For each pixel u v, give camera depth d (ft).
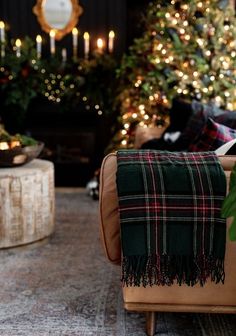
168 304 6.02
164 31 12.76
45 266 8.75
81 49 15.42
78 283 7.98
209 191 5.76
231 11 12.93
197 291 5.97
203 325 6.59
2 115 15.10
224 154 6.75
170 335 6.29
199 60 12.50
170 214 5.73
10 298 7.36
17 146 9.43
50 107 15.44
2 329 6.37
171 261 5.72
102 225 6.15
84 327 6.45
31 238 9.52
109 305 7.16
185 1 12.71
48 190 9.79
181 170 5.89
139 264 5.69
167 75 12.56
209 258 5.73
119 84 14.61
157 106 13.10
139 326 6.51
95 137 15.74
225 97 12.70
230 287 5.96
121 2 15.06
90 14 15.23
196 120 9.56
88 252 9.53
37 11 15.12
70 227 11.23
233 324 6.63
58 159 15.84
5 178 9.02
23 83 14.48
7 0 15.08
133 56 13.43
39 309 6.99
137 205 5.73
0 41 14.48
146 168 5.90
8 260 9.02
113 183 6.09
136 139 12.00
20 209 9.25
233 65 12.76
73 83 14.85
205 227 5.74
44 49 15.42
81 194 14.78
